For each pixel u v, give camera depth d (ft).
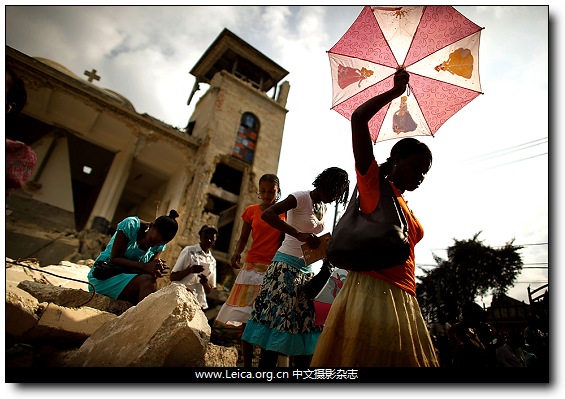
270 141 79.87
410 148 7.11
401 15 8.64
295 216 9.22
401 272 6.23
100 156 75.41
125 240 11.29
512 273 55.72
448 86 8.71
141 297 10.20
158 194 81.15
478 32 8.44
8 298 6.95
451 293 57.57
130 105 68.39
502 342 15.57
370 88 9.08
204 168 68.23
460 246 61.05
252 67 86.02
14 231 50.24
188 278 14.92
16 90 7.14
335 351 5.75
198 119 80.18
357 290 5.98
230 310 10.75
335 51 9.34
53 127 65.46
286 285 8.43
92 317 8.22
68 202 60.64
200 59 83.92
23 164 7.22
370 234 5.59
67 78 58.85
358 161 6.17
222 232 70.03
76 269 15.10
